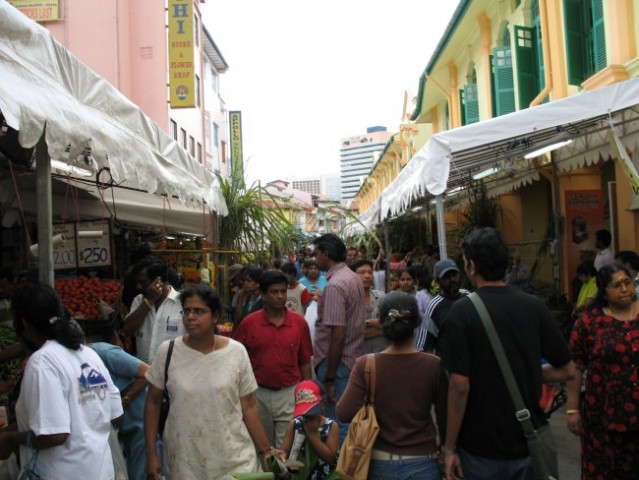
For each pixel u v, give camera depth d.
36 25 3.65
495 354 3.07
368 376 3.41
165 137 6.27
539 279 12.62
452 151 6.80
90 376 3.14
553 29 11.26
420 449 3.35
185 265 10.14
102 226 7.24
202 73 26.25
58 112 3.57
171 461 3.54
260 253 13.38
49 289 3.20
